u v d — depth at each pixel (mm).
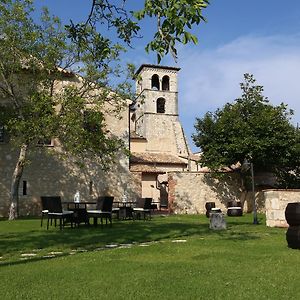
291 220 9172
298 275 6145
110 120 27875
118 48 19984
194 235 12398
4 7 19766
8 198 24812
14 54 20781
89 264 7242
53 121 19781
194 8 4781
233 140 25984
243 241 10516
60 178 25938
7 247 9945
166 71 54688
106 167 24344
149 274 6262
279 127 26094
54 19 21203
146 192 36062
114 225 16375
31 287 5523
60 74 22797
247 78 28109
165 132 52156
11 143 24828
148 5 5219
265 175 28266
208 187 27578
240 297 4898
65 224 16609
